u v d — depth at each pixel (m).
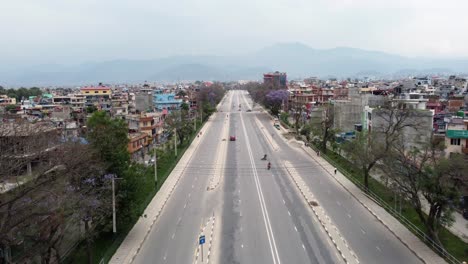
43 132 45.84
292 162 87.31
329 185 68.44
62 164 40.25
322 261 40.03
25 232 33.97
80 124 89.75
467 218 50.66
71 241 44.28
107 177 43.56
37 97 186.75
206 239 45.75
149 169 76.62
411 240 44.34
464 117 82.38
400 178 47.19
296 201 59.66
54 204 35.22
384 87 173.75
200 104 175.88
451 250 41.19
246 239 45.69
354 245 43.56
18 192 33.94
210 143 112.94
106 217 44.06
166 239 46.06
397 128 65.81
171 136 112.19
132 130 99.50
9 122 49.25
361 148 63.91
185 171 79.06
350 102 107.94
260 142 114.50
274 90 195.50
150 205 57.75
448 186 41.34
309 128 105.31
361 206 56.88
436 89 155.12
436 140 56.91
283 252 42.19
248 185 68.75
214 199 60.88
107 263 39.56
